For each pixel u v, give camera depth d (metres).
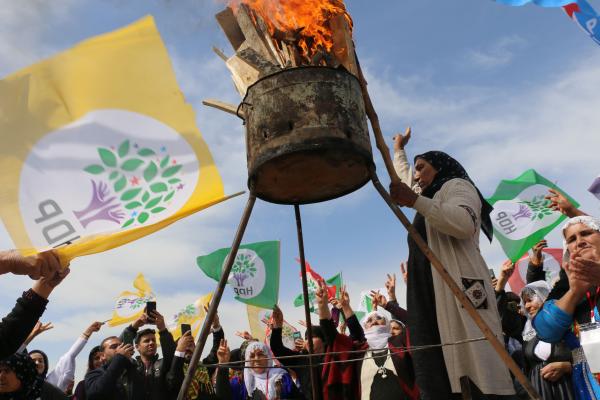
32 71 2.28
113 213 2.31
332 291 7.15
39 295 2.83
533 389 2.13
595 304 2.73
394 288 5.59
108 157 2.34
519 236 5.60
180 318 7.39
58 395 4.24
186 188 2.37
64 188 2.28
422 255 2.95
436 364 2.72
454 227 2.74
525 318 5.61
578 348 2.93
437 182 3.12
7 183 2.21
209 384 5.32
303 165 2.64
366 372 4.59
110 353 5.74
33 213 2.22
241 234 2.44
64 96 2.31
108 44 2.35
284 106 2.43
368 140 2.56
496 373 2.63
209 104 3.02
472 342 2.65
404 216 2.46
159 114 2.38
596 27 3.44
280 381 5.39
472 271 2.82
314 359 4.91
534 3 3.00
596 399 2.79
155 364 5.34
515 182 5.89
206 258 7.31
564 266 2.82
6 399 3.37
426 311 2.85
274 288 7.12
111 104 2.36
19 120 2.27
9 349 2.74
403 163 4.01
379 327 5.33
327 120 2.41
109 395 4.69
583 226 2.70
